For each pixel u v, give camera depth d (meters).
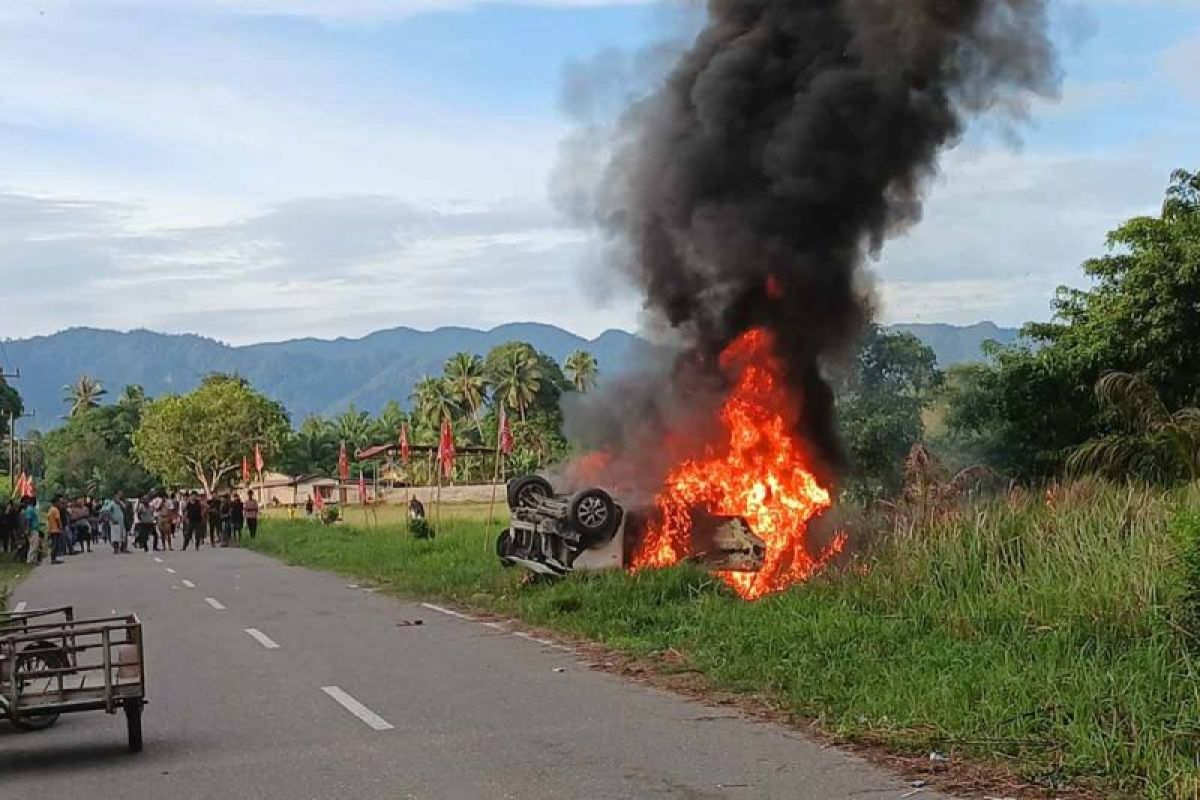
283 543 32.97
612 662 10.76
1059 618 9.32
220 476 76.88
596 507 15.06
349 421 104.62
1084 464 15.68
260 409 77.75
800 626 10.49
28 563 30.23
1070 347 20.33
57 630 8.48
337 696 9.63
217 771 7.32
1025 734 6.96
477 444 78.75
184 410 75.38
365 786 6.76
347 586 20.03
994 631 9.59
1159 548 9.59
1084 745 6.55
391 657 11.66
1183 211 20.58
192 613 16.47
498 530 27.62
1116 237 20.86
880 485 19.70
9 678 7.98
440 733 8.08
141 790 6.95
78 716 9.34
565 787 6.57
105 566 27.98
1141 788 6.04
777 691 8.91
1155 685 7.35
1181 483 14.06
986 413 20.67
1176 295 19.28
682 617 12.17
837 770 6.73
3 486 52.25
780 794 6.28
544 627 13.29
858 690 8.39
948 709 7.52
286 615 15.84
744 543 14.88
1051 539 11.34
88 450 100.06
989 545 11.57
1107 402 17.20
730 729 7.89
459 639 12.77
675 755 7.21
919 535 12.62
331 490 79.06
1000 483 16.58
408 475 63.75
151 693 10.22
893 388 21.28
